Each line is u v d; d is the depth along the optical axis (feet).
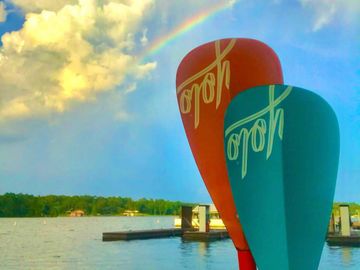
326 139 2.34
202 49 2.86
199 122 2.82
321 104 2.35
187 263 18.08
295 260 2.23
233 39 2.80
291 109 2.31
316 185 2.30
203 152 2.80
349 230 21.66
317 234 2.29
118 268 17.33
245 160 2.40
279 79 2.79
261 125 2.36
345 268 15.38
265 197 2.31
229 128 2.48
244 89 2.70
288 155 2.27
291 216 2.24
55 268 17.67
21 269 17.38
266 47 2.77
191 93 2.88
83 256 20.81
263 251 2.30
